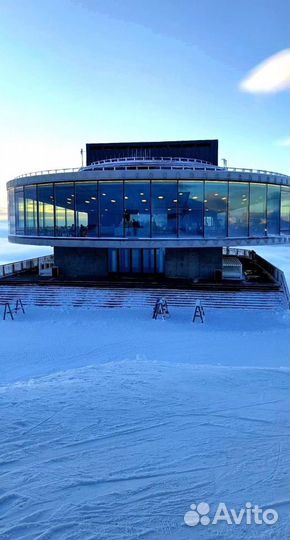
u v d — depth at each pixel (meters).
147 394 9.01
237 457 6.00
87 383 10.12
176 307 23.78
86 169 30.62
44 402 8.54
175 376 10.75
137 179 25.98
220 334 19.00
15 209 31.17
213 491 5.14
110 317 22.28
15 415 7.78
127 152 36.03
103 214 26.80
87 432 6.94
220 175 25.98
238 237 27.23
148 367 12.32
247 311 22.92
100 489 5.20
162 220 26.34
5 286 26.33
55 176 27.14
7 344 17.78
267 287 24.78
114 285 26.19
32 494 5.11
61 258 30.70
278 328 19.97
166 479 5.43
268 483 5.30
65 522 4.54
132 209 26.44
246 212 27.36
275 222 29.22
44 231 28.67
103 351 16.69
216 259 28.98
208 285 25.59
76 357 15.99
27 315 22.92
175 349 16.72
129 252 31.53
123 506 4.83
